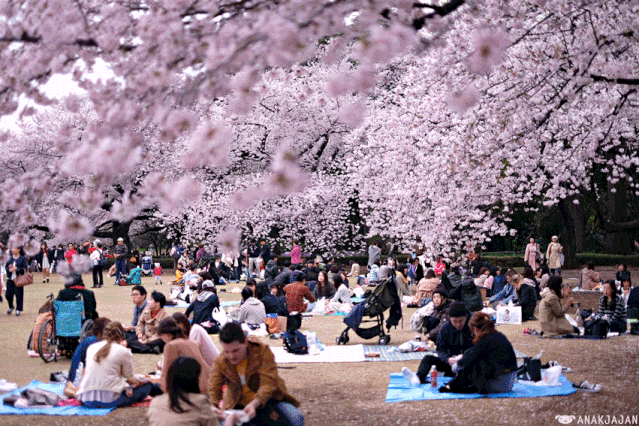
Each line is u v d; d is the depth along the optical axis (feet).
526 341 37.93
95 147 14.47
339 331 44.14
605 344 36.37
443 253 58.95
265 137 97.50
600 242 147.02
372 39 12.28
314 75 91.97
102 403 23.26
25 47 17.22
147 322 36.40
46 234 116.16
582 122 39.34
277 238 106.32
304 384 27.73
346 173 101.55
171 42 16.85
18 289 50.01
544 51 29.27
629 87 31.45
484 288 59.00
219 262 88.99
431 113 46.09
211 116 83.46
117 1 17.65
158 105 17.51
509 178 49.62
